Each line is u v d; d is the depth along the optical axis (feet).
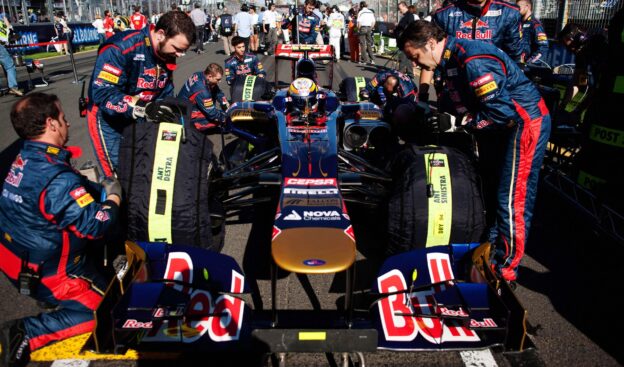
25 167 8.04
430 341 7.86
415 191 9.47
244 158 17.15
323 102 13.51
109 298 7.90
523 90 9.37
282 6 70.23
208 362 8.39
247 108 15.71
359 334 7.48
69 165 8.50
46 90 35.99
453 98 10.20
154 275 9.16
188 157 9.61
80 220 8.12
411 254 9.18
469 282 9.30
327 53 19.98
